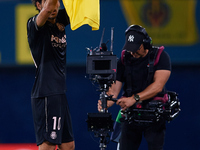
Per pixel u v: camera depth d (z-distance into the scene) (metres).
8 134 26.81
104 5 26.77
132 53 13.05
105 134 11.86
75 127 26.08
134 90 13.38
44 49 11.63
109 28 26.72
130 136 13.65
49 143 11.90
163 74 13.03
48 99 11.68
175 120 26.05
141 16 26.84
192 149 25.09
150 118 12.92
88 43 26.78
